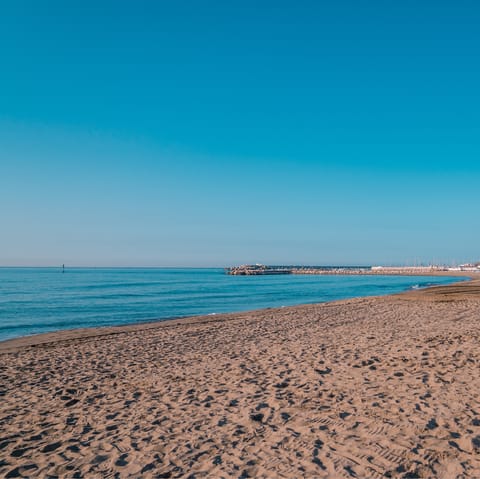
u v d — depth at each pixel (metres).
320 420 6.32
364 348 11.72
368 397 7.23
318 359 10.53
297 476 4.69
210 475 4.84
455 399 6.84
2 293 52.41
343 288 67.06
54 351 13.85
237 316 24.22
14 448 5.85
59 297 46.31
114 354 12.78
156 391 8.40
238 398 7.63
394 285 76.38
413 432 5.64
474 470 4.58
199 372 9.81
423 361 9.60
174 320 24.27
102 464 5.27
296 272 179.88
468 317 18.67
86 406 7.66
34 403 7.95
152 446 5.73
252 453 5.34
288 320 20.20
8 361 12.24
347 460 4.99
